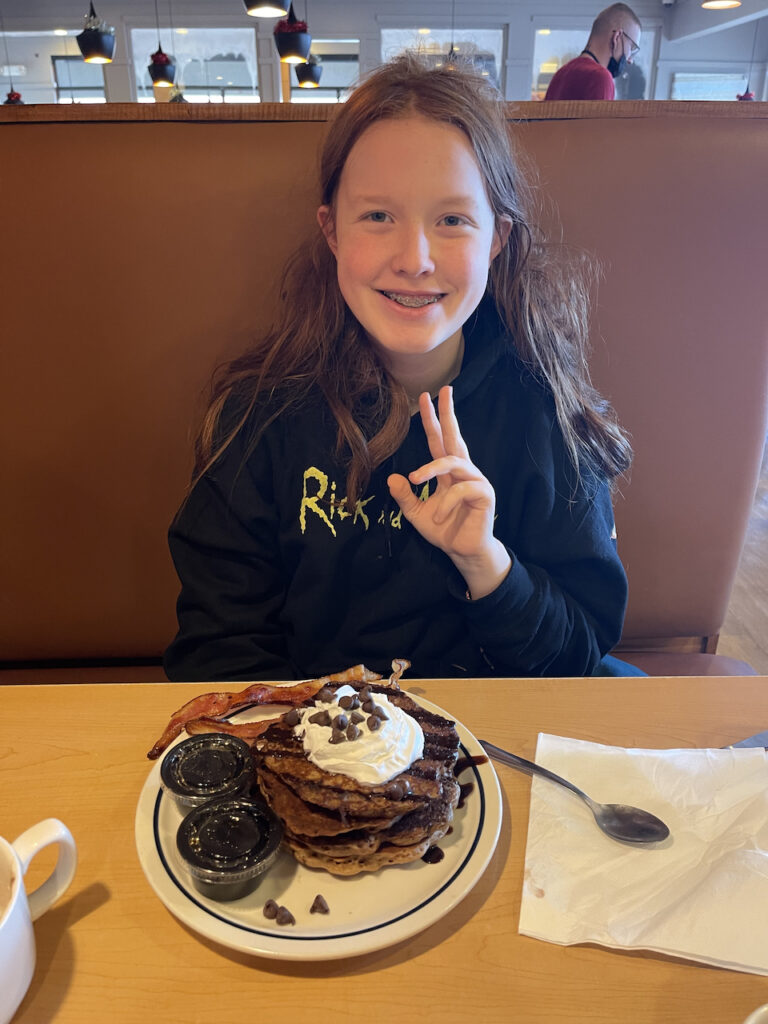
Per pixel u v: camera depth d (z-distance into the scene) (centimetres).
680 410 124
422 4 662
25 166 109
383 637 107
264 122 109
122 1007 47
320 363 107
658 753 67
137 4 646
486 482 88
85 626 137
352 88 97
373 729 58
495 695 78
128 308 117
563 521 106
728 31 709
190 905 52
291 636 110
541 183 111
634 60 719
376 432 104
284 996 48
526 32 675
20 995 46
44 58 667
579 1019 47
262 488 107
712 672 136
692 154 111
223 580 106
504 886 56
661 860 57
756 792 62
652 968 50
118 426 123
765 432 127
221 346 119
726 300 118
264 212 112
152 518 129
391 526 105
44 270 114
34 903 51
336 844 54
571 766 66
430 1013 47
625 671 118
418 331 92
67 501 128
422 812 56
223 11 648
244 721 72
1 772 66
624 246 114
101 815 62
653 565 134
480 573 94
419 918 51
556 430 108
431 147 86
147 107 108
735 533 133
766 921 51
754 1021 40
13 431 123
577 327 116
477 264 91
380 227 89
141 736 71
